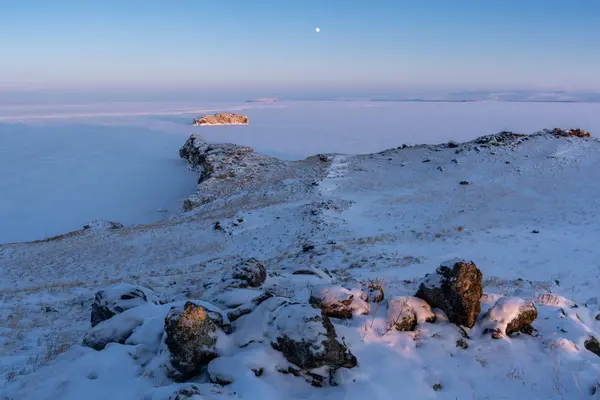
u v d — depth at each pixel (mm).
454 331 6441
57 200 56344
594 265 14570
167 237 29828
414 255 17344
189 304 5625
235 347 5609
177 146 109188
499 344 6309
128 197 57531
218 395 4566
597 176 35531
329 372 5203
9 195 58688
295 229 28344
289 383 5070
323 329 5348
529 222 25219
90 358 6012
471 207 31078
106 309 8367
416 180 40750
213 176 53406
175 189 61031
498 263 15484
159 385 5332
